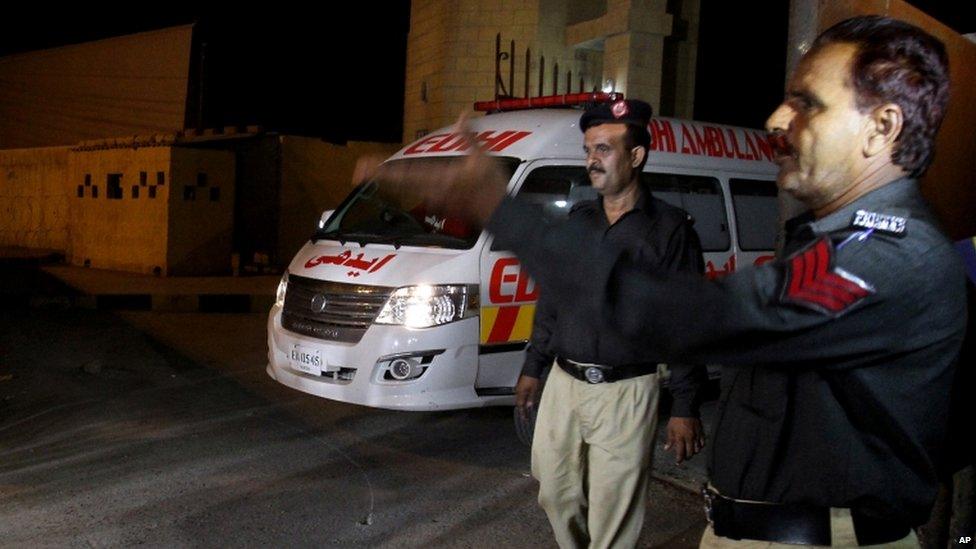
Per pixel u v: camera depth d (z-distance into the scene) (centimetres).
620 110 332
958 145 335
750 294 137
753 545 164
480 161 152
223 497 475
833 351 142
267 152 1420
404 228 606
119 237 1450
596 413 313
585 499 334
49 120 2002
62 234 1662
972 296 167
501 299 566
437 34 1357
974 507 261
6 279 1283
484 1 1285
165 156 1360
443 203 155
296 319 591
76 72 1950
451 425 625
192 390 709
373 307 554
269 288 1243
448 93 1323
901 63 148
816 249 143
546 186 598
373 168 183
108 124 1906
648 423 316
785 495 160
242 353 853
